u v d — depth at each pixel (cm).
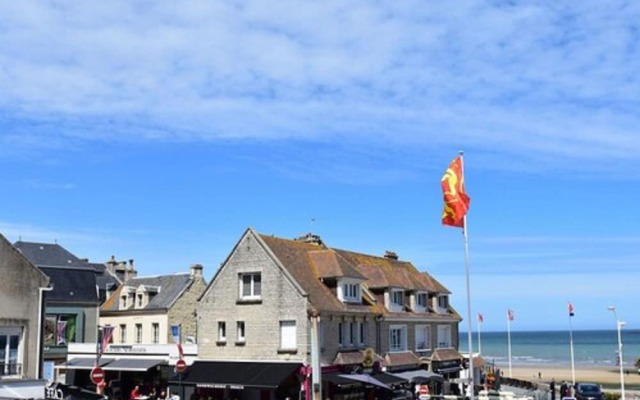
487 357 15600
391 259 5625
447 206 2738
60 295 5338
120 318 5569
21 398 2530
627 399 5269
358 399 4303
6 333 3050
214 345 4241
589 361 14012
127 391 4850
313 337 3497
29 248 5522
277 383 3753
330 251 4422
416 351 4934
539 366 12294
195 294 5506
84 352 4934
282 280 4066
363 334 4406
